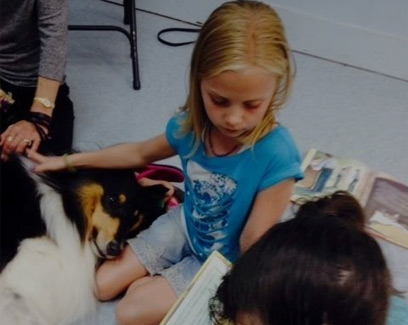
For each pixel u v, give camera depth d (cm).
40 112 165
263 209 127
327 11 252
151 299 140
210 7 270
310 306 70
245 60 104
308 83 247
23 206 143
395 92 248
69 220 146
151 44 260
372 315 71
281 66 108
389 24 246
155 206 159
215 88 107
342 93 244
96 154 152
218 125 114
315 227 78
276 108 117
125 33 230
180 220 150
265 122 119
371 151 215
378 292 72
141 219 155
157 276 146
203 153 131
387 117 233
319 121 227
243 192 127
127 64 246
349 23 252
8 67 177
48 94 168
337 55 261
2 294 138
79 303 147
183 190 175
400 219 169
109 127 212
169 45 261
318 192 171
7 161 147
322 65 260
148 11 281
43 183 146
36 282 141
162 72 244
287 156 122
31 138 157
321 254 73
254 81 105
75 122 212
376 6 243
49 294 142
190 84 120
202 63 110
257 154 122
